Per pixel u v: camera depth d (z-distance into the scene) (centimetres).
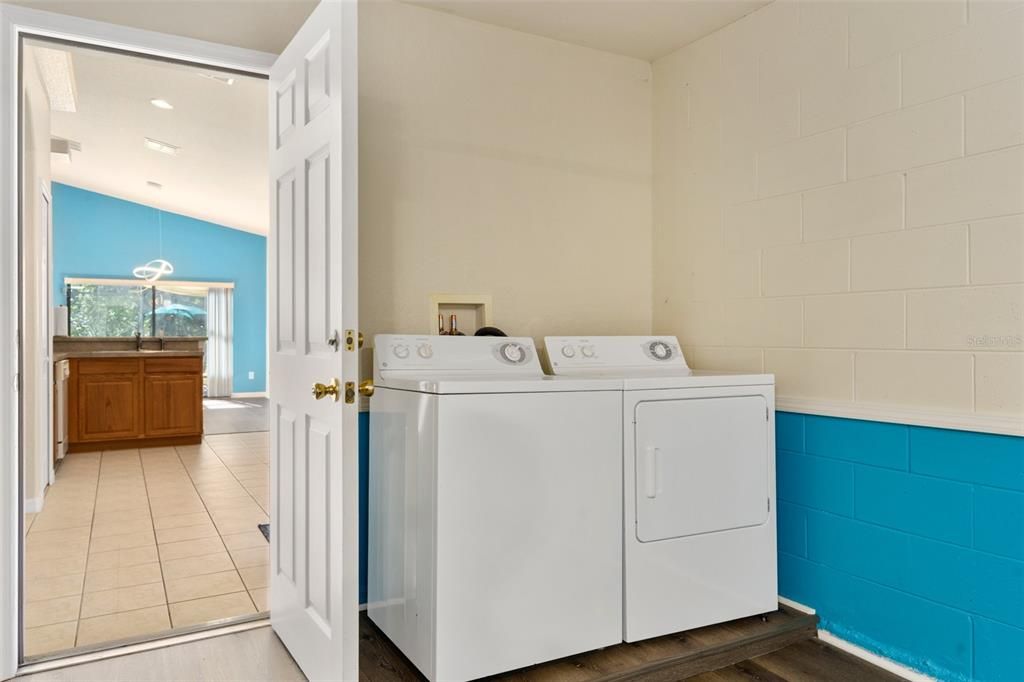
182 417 623
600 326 293
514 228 272
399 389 201
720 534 219
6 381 195
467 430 180
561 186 284
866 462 213
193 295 1116
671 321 296
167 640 218
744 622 224
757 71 254
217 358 1126
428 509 180
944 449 191
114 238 1048
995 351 178
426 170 254
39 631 227
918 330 198
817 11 229
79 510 385
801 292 236
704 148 278
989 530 179
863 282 214
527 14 259
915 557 198
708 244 276
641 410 206
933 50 194
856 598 216
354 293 165
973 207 184
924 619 195
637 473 204
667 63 298
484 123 266
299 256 198
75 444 580
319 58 182
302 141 194
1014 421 173
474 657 179
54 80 457
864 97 214
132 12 208
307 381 191
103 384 590
